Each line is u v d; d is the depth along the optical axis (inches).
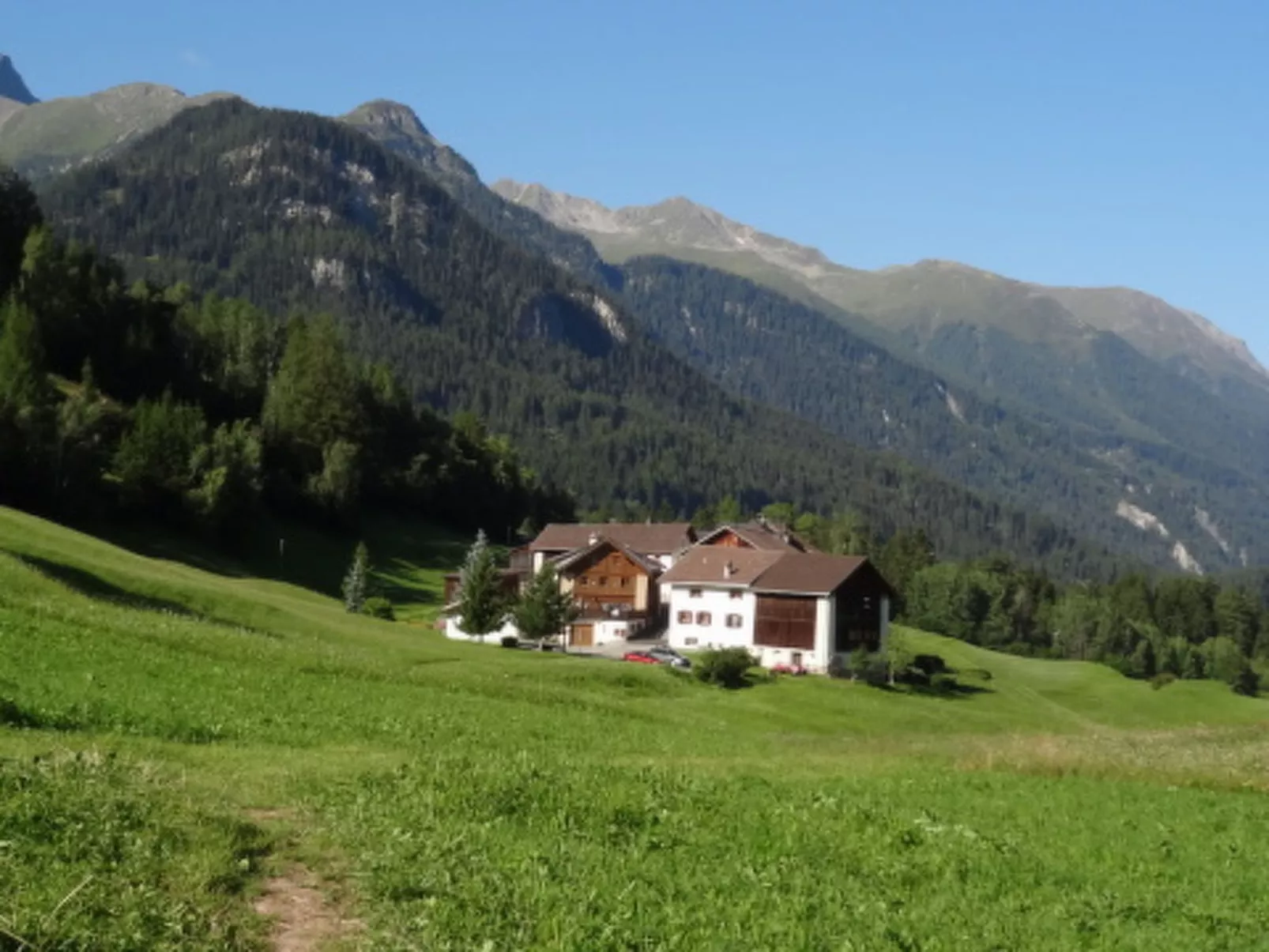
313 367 6781.5
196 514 5039.4
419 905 590.6
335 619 2947.8
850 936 619.2
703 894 674.2
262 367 7544.3
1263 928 719.7
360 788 877.8
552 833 789.2
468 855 689.6
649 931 585.9
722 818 910.4
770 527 6028.5
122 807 678.5
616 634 4995.1
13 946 472.4
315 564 5634.8
